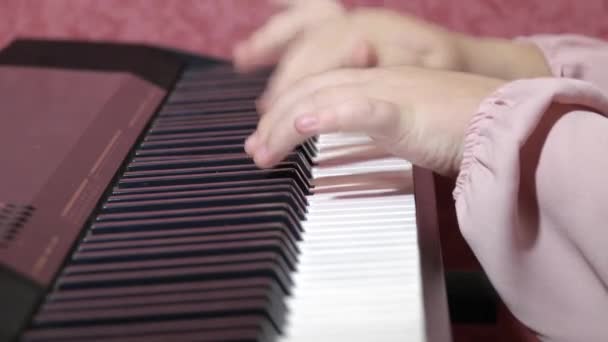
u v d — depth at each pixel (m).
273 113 0.65
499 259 0.59
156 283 0.56
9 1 1.03
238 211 0.61
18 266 0.55
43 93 0.73
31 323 0.53
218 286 0.55
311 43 0.73
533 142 0.60
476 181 0.60
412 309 0.55
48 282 0.55
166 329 0.52
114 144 0.68
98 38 1.05
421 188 0.65
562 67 0.75
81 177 0.63
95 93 0.73
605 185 0.57
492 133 0.59
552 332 0.60
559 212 0.58
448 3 1.02
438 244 0.59
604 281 0.58
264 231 0.59
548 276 0.60
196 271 0.56
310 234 0.61
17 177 0.62
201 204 0.62
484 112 0.60
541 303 0.60
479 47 0.76
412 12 1.03
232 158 0.67
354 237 0.61
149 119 0.72
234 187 0.64
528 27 1.03
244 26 1.04
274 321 0.54
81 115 0.70
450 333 0.53
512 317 0.80
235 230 0.59
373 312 0.55
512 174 0.58
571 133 0.59
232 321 0.53
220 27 1.04
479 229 0.59
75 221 0.60
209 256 0.57
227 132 0.70
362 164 0.68
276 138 0.63
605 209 0.57
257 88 0.78
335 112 0.61
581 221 0.57
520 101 0.60
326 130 0.61
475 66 0.75
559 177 0.58
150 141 0.70
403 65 0.71
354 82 0.65
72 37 1.05
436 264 0.58
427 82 0.65
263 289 0.54
